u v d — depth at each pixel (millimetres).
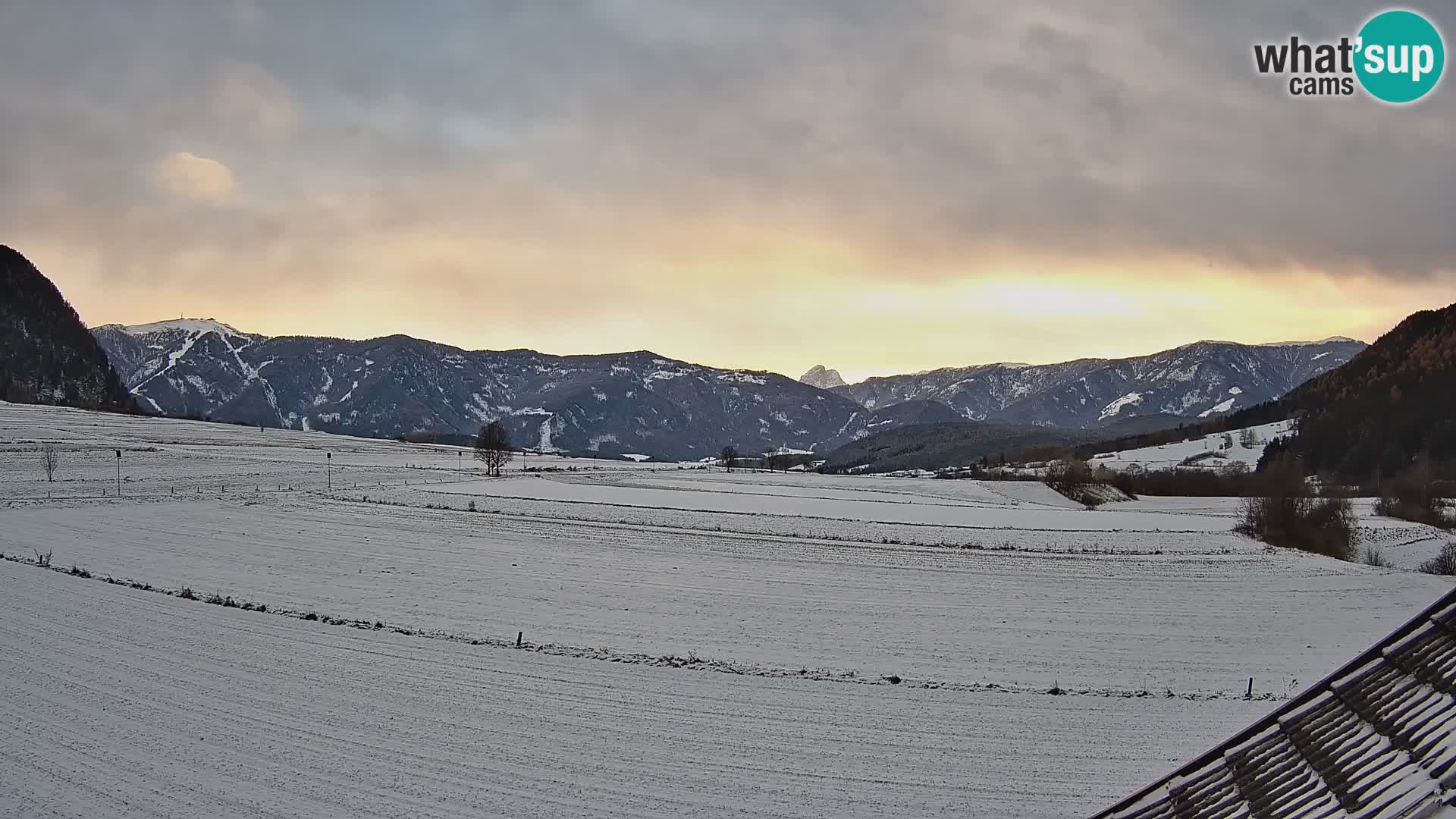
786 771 24328
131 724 26375
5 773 22906
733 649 36906
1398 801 11055
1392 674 13172
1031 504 100062
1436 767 11078
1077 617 43625
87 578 46062
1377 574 55594
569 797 22469
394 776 23391
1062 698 31031
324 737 25844
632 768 24281
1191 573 55344
